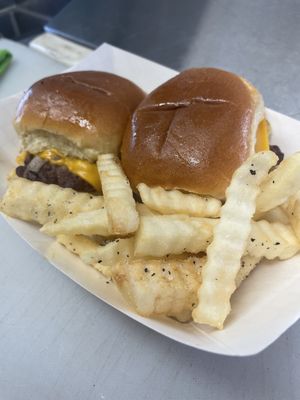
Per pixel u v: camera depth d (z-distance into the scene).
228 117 0.14
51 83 0.17
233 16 0.30
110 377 0.13
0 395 0.12
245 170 0.12
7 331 0.14
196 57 0.27
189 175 0.14
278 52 0.26
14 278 0.15
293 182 0.13
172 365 0.13
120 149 0.17
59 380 0.13
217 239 0.12
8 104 0.20
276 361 0.12
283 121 0.19
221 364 0.13
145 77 0.22
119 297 0.14
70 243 0.15
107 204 0.13
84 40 0.28
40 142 0.17
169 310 0.12
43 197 0.15
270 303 0.13
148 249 0.13
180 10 0.31
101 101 0.17
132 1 0.32
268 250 0.13
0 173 0.18
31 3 0.34
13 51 0.27
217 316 0.11
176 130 0.15
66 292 0.15
